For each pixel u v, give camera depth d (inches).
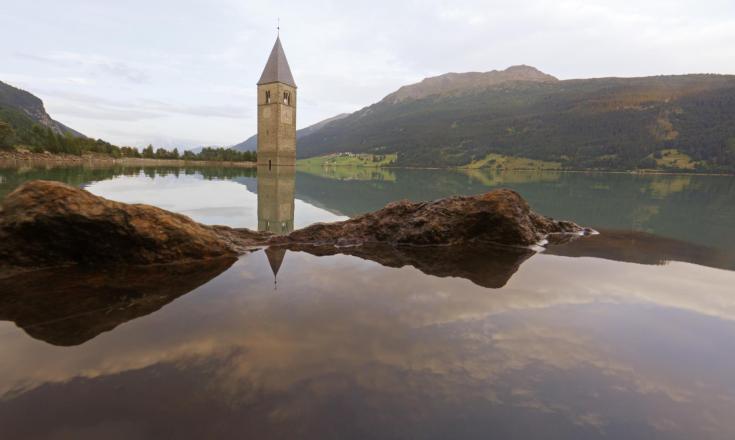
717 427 80.5
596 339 123.3
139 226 217.3
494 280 197.3
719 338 125.1
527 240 303.4
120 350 111.0
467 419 82.6
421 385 95.0
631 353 113.5
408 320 138.3
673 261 249.0
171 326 129.6
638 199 798.5
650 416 84.1
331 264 230.7
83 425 77.8
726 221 465.4
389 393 91.4
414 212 326.0
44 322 132.2
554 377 99.7
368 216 330.0
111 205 213.3
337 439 75.7
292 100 3048.7
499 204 308.8
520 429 79.7
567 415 84.4
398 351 113.2
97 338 119.3
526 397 90.7
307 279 194.7
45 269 203.2
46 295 161.9
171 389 91.0
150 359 105.7
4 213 196.5
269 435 76.2
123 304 152.3
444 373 100.8
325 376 98.3
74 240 208.5
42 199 198.7
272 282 187.8
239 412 83.0
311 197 766.5
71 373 97.4
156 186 850.8
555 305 157.2
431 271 216.1
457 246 298.5
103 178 1023.0
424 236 302.2
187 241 233.5
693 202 736.3
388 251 276.1
